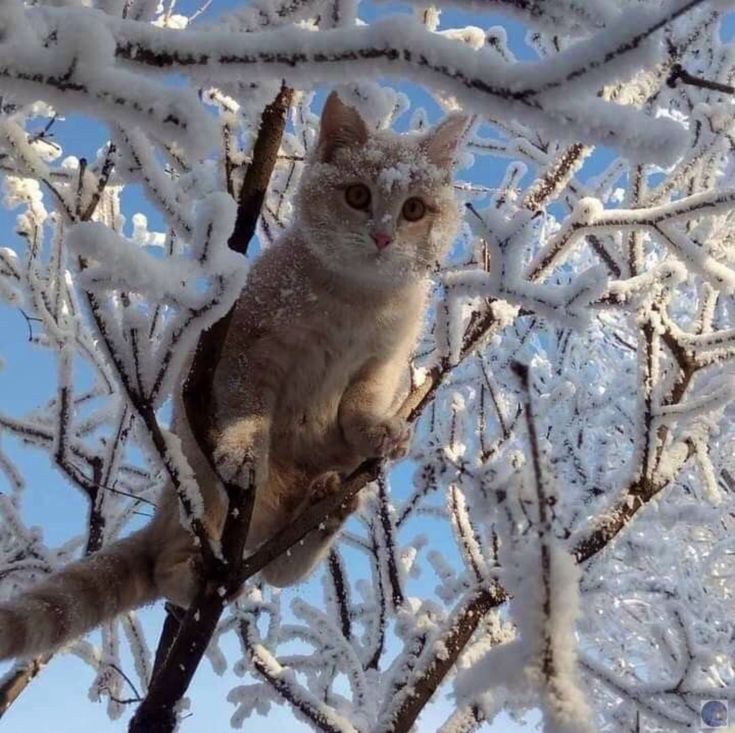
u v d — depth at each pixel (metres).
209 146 1.25
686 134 1.32
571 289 2.27
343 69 1.28
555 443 4.42
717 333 2.77
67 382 3.72
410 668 3.05
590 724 1.19
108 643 4.12
